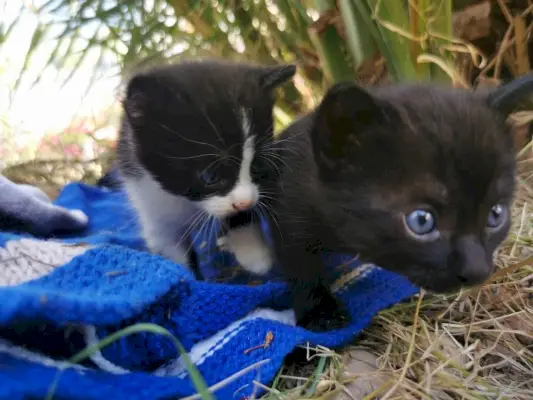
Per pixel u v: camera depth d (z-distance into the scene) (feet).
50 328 0.41
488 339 0.51
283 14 0.89
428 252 0.40
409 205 0.40
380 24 0.72
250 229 0.61
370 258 0.44
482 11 0.78
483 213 0.40
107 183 0.84
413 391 0.43
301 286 0.52
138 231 0.67
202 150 0.55
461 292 0.54
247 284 0.59
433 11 0.71
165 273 0.46
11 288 0.38
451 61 0.72
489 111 0.43
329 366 0.46
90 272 0.46
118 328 0.43
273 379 0.44
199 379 0.32
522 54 0.81
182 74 0.58
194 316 0.46
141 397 0.38
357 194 0.43
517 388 0.45
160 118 0.56
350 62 0.81
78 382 0.38
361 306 0.53
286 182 0.50
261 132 0.56
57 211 0.66
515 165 0.44
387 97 0.44
